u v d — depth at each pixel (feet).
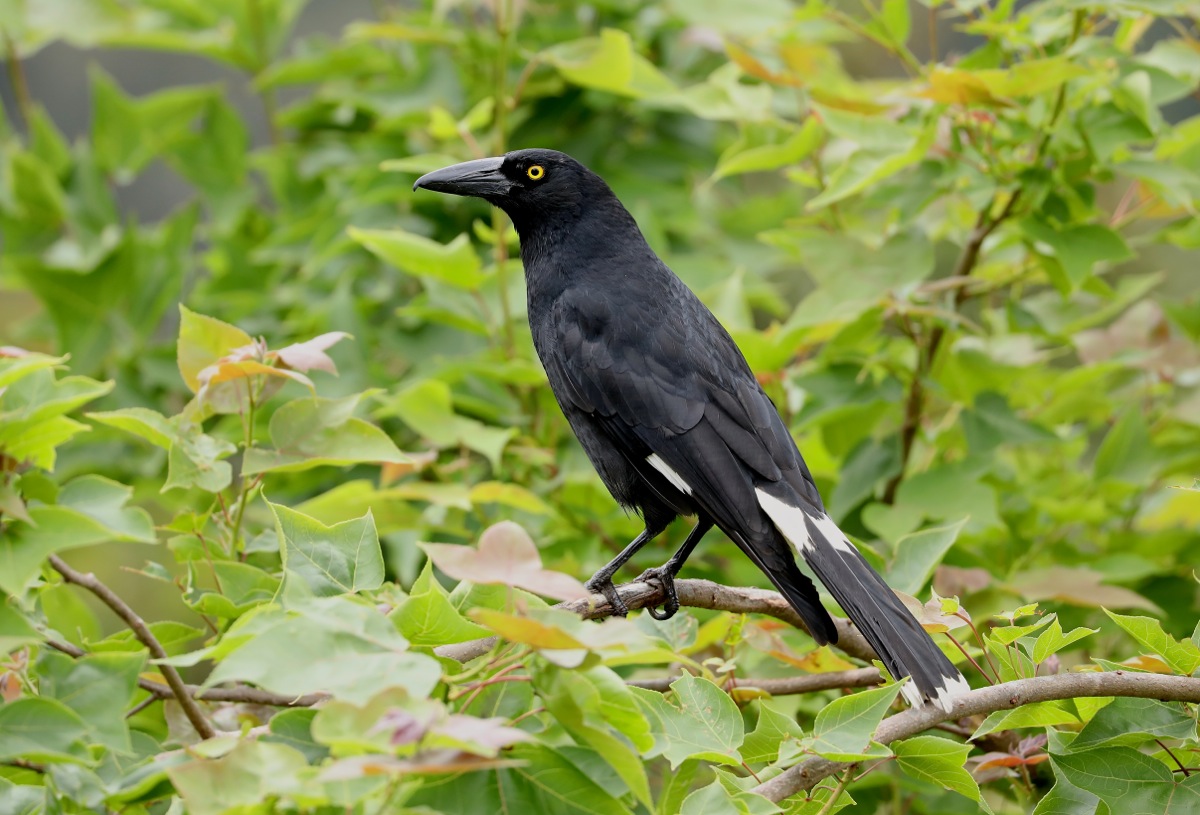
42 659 16.58
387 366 40.45
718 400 28.27
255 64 44.91
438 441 30.83
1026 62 27.89
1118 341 35.14
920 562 24.18
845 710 18.37
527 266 32.09
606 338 29.35
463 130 33.42
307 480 35.40
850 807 27.04
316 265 36.37
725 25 38.37
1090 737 19.27
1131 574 29.50
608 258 30.96
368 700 14.10
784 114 39.96
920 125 31.65
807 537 25.21
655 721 18.70
